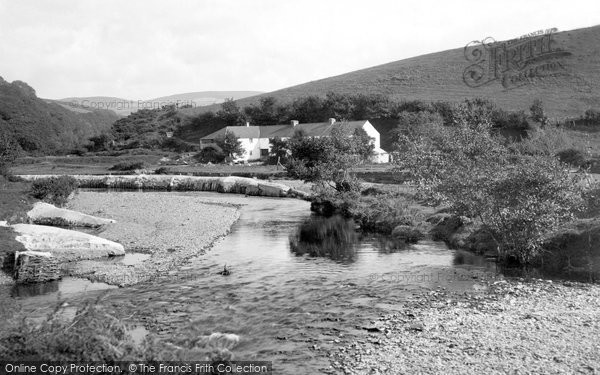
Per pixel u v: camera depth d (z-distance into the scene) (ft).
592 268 86.38
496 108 378.12
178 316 68.64
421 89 520.01
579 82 426.51
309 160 209.26
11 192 174.60
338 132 211.00
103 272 94.38
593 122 339.57
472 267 94.68
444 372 49.83
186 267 98.22
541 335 58.59
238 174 309.22
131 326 63.46
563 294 75.41
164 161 411.54
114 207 193.26
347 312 69.97
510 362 51.44
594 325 61.26
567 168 99.40
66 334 45.68
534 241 94.73
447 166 132.36
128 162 385.70
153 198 228.43
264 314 69.36
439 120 330.54
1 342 45.16
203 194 256.11
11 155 241.14
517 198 98.07
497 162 123.95
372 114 456.45
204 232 137.90
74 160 425.28
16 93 596.70
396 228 132.46
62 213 149.18
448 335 59.93
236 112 538.88
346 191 190.49
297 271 94.43
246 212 183.93
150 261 103.09
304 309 71.46
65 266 99.86
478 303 72.43
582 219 101.91
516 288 79.30
